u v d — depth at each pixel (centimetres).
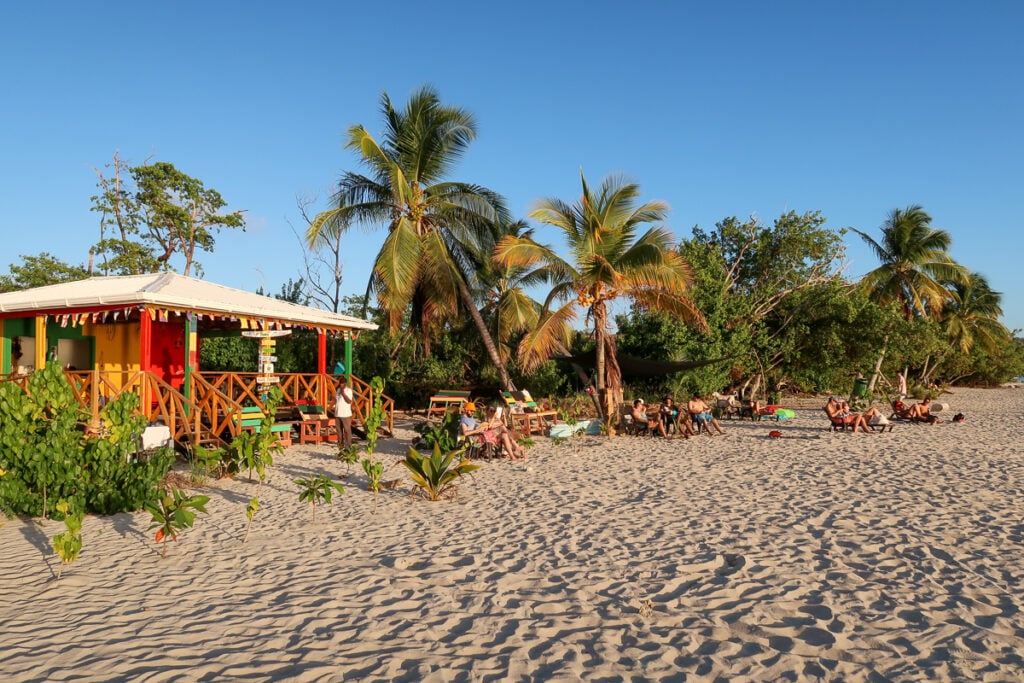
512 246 1789
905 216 3359
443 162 2234
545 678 407
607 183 1923
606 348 2023
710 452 1405
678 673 412
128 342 1698
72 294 1456
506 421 1623
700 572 612
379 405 1277
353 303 3578
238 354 2652
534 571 622
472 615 516
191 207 3697
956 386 6000
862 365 3097
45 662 431
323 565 645
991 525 765
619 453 1398
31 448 841
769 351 2953
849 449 1426
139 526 795
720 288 2831
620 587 575
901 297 3419
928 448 1437
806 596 547
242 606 536
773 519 805
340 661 432
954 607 517
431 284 2198
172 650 450
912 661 425
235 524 804
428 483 945
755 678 405
